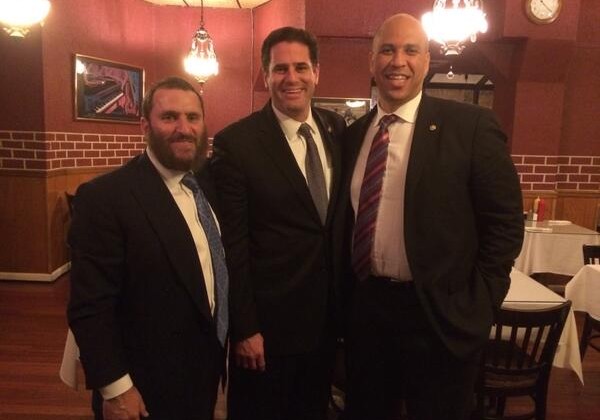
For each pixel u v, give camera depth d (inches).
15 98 164.7
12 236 169.5
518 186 53.9
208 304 50.8
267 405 63.3
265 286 60.4
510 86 202.4
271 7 210.8
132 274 48.4
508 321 68.7
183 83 50.2
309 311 60.6
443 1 137.0
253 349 58.4
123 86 208.4
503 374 72.0
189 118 49.5
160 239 48.1
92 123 192.7
